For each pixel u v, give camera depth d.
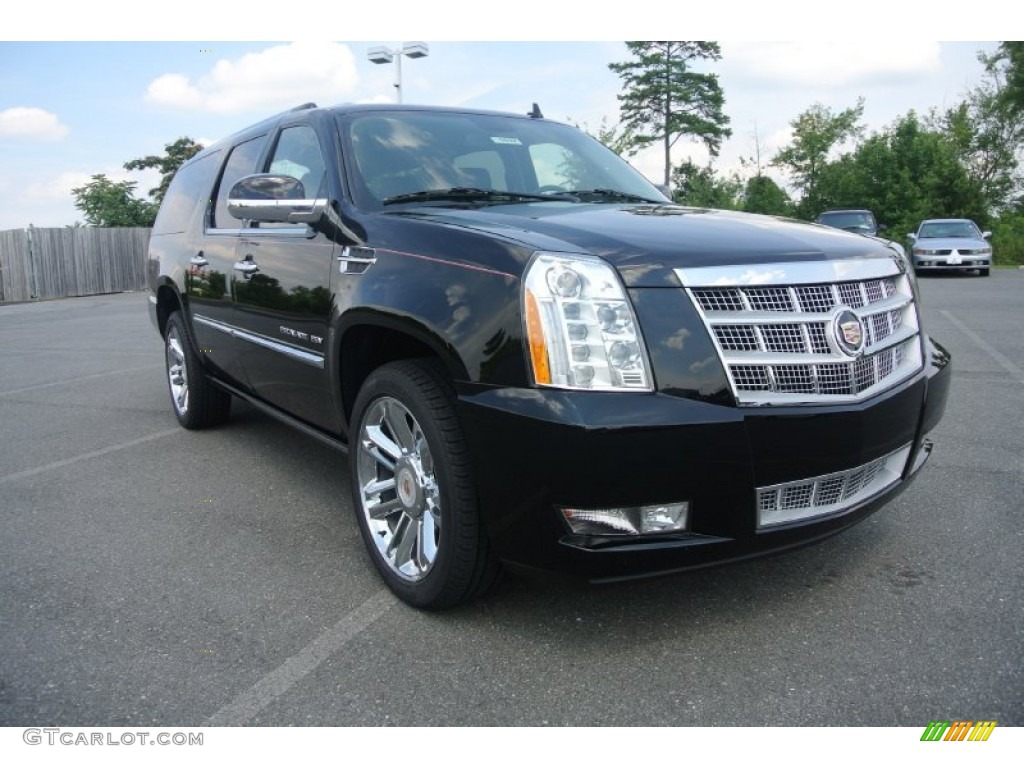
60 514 3.83
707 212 3.12
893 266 2.86
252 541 3.46
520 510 2.33
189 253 4.87
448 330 2.47
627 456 2.17
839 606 2.72
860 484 2.64
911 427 2.75
